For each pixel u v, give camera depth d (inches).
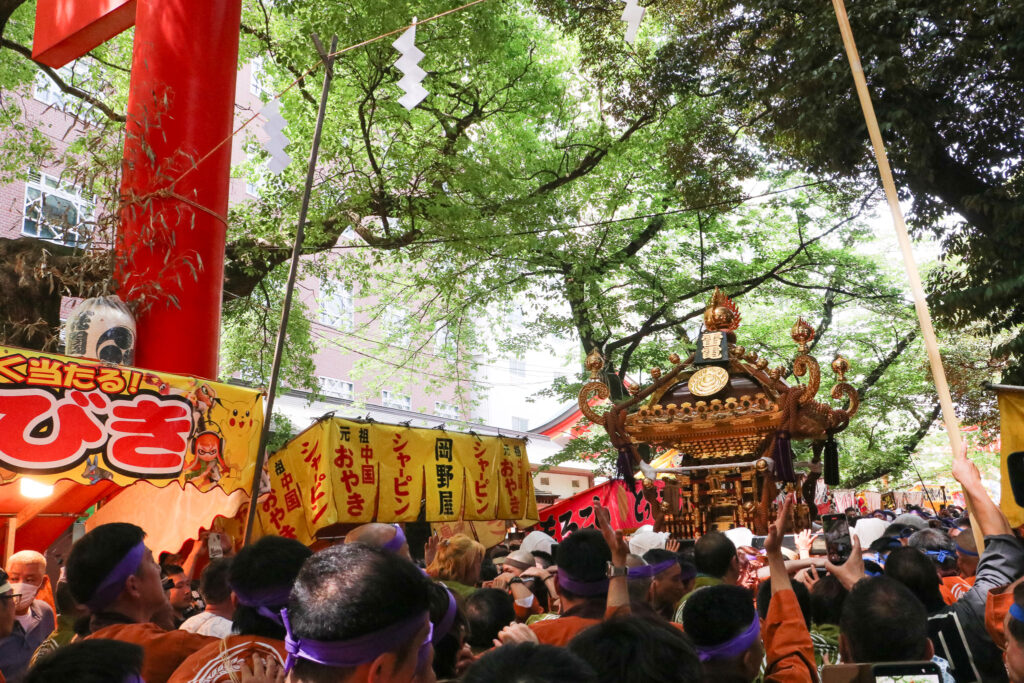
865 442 927.7
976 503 147.6
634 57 701.9
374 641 77.2
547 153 767.1
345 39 588.4
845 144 503.5
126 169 345.7
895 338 909.8
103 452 219.5
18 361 210.7
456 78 698.2
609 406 414.6
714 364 360.8
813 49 485.4
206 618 147.9
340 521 282.5
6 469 205.0
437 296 753.6
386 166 679.1
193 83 351.3
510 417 1622.8
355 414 1113.4
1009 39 439.2
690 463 367.6
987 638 135.3
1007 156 498.0
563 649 73.2
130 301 323.0
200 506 268.5
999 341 781.3
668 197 779.4
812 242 797.9
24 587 206.1
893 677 107.6
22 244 400.8
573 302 771.4
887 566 160.9
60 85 539.5
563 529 465.4
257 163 703.7
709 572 189.0
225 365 768.3
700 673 91.7
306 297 1182.9
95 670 88.3
